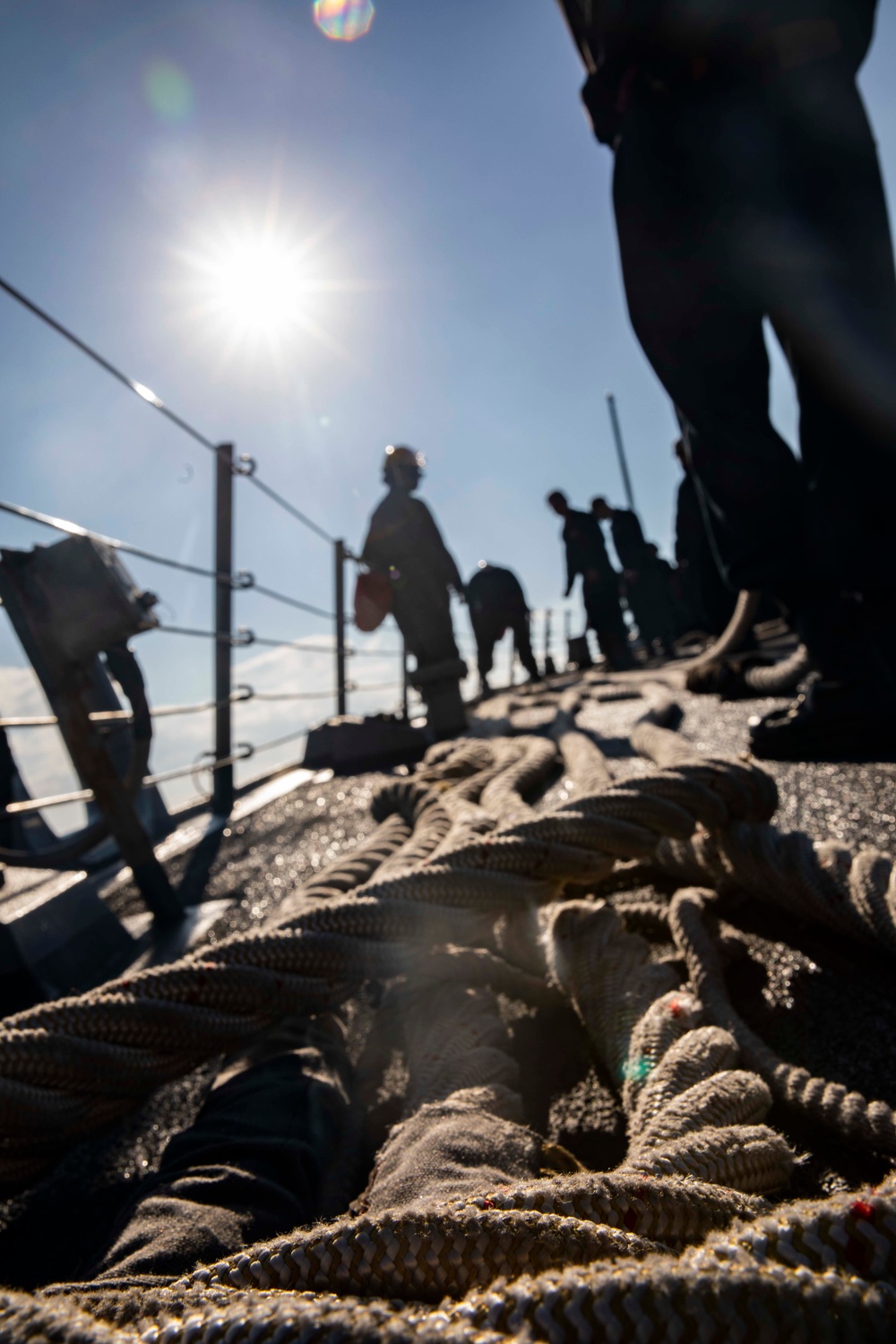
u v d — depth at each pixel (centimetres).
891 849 172
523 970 140
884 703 242
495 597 930
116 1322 49
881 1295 38
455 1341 38
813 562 240
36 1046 99
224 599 415
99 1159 116
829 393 238
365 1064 130
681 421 256
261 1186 87
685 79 229
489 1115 94
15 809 211
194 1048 111
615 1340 37
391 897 130
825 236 227
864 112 235
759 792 158
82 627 210
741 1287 38
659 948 145
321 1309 40
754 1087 90
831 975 127
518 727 479
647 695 545
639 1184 59
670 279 237
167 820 375
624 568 1223
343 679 671
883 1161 89
